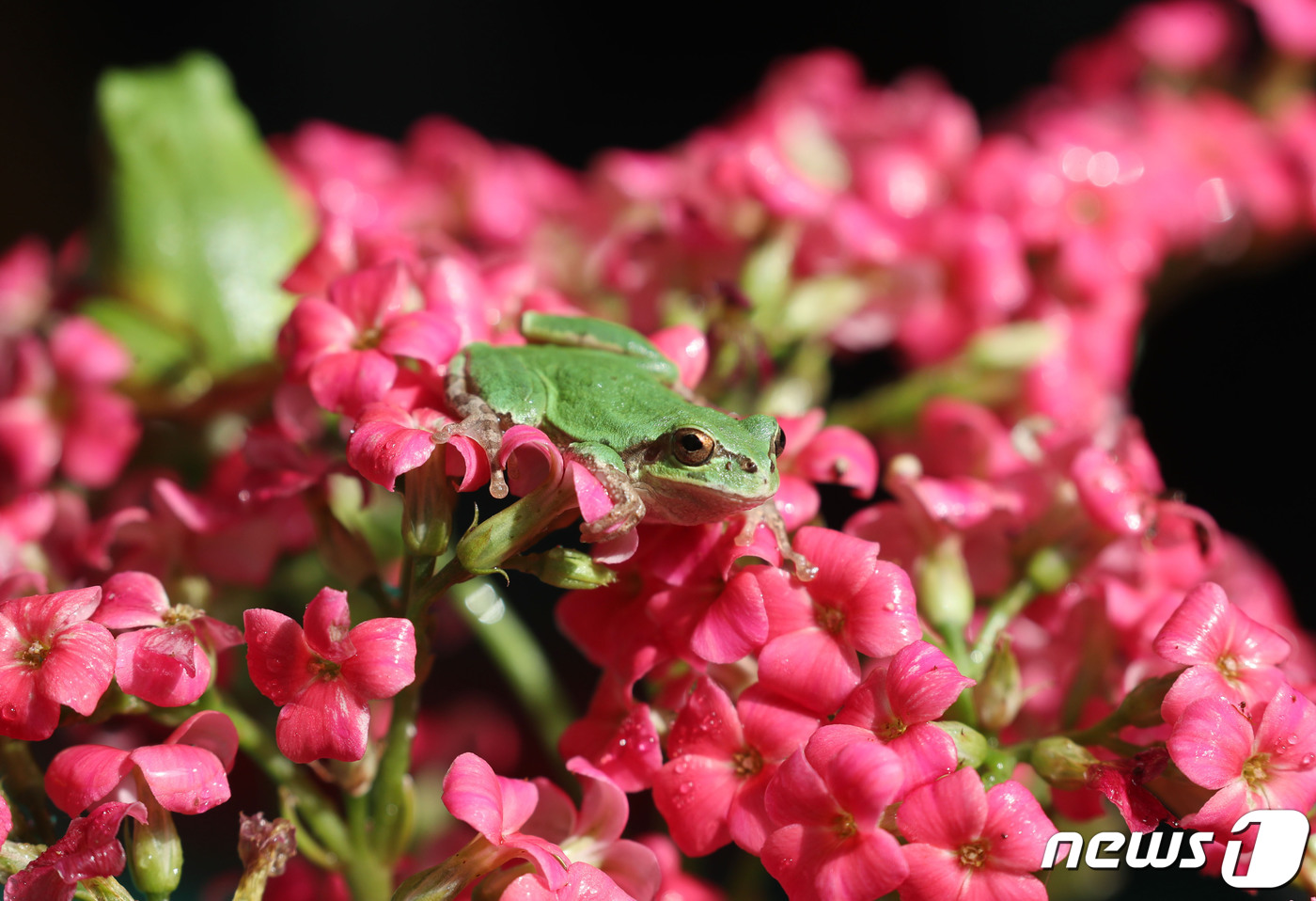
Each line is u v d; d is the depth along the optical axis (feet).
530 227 1.66
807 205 1.42
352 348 1.25
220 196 1.53
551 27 3.24
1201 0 1.87
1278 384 2.40
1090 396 1.46
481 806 1.16
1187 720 1.16
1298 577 2.26
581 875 1.16
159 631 1.19
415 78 3.19
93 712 1.20
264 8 3.20
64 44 3.03
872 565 1.20
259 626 1.17
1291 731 1.17
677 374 1.28
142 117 1.54
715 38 3.15
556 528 1.21
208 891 1.44
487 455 1.20
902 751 1.16
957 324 1.47
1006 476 1.31
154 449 1.48
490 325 1.30
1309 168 1.63
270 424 1.28
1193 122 1.69
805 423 1.27
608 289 1.49
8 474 1.42
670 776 1.19
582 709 1.75
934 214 1.49
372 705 1.24
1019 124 1.91
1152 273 1.59
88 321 1.47
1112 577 1.29
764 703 1.19
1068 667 1.29
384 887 1.23
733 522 1.22
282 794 1.22
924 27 3.00
